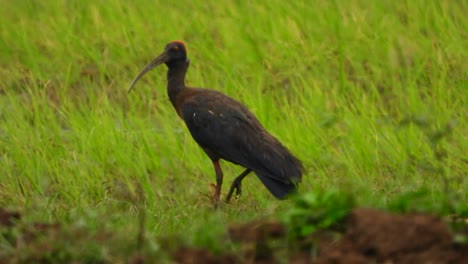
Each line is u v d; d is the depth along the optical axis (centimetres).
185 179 1409
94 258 895
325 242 889
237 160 1308
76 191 1332
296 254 884
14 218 982
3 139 1510
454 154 1380
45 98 1670
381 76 1714
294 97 1669
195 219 1129
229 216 1155
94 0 2089
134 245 916
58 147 1470
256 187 1384
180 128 1545
